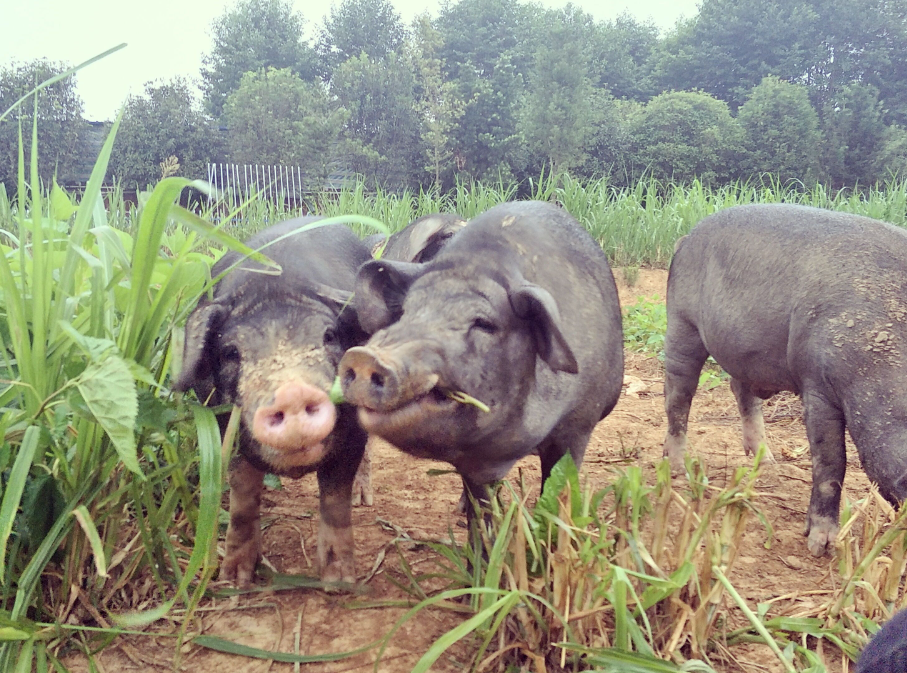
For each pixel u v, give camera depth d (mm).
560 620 1065
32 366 1100
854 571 1210
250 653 1146
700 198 4805
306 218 1601
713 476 1926
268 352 1190
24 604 1085
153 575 1221
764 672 1121
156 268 1356
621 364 1490
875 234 1602
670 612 1122
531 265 1264
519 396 1153
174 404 1197
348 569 1340
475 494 1356
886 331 1457
